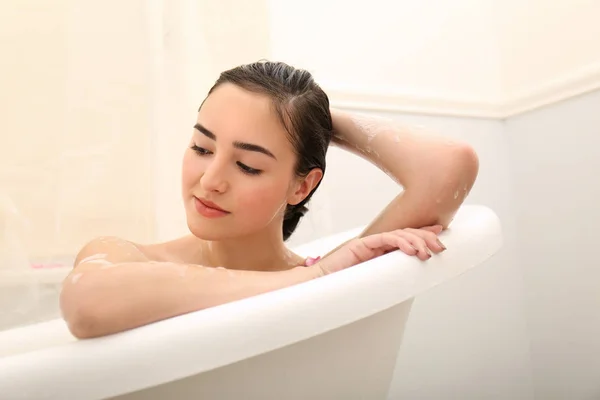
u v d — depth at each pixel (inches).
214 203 22.2
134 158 37.7
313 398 19.3
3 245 33.3
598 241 45.9
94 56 37.1
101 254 19.7
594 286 46.1
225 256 25.6
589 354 46.4
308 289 16.4
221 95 22.8
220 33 40.5
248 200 22.3
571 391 47.9
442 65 53.4
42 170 35.0
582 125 47.6
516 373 50.9
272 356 17.1
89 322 15.0
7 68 34.6
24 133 34.7
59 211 35.1
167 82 38.5
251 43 41.2
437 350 47.3
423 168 23.3
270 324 15.2
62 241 34.9
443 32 54.1
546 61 51.3
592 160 46.6
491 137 54.6
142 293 15.9
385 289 17.7
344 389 20.3
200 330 14.5
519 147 54.0
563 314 48.9
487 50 56.6
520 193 53.7
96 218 36.1
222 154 22.0
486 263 51.2
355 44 48.6
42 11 35.9
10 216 33.8
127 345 13.9
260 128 22.2
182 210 37.7
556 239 49.8
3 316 32.7
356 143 27.0
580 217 47.6
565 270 48.8
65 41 36.3
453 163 22.6
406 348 45.8
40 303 33.5
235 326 14.8
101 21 37.5
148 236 37.3
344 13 48.4
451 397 47.2
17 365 13.1
